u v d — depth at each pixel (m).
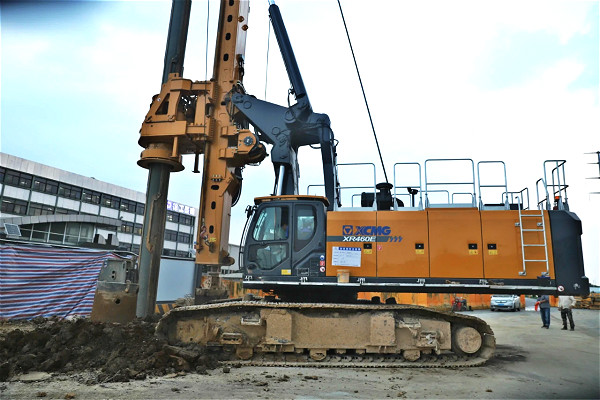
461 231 7.64
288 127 9.10
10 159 41.78
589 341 11.45
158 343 6.93
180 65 10.15
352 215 7.98
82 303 12.03
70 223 40.34
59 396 4.98
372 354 7.60
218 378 6.08
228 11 10.13
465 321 7.77
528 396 5.50
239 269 8.16
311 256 7.87
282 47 9.41
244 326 7.48
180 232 60.94
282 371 6.72
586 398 5.43
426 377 6.49
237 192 10.12
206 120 9.38
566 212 7.54
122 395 5.05
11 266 11.23
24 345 6.80
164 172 9.60
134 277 9.99
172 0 10.41
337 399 5.07
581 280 7.23
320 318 7.54
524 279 7.34
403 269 7.64
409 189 8.77
